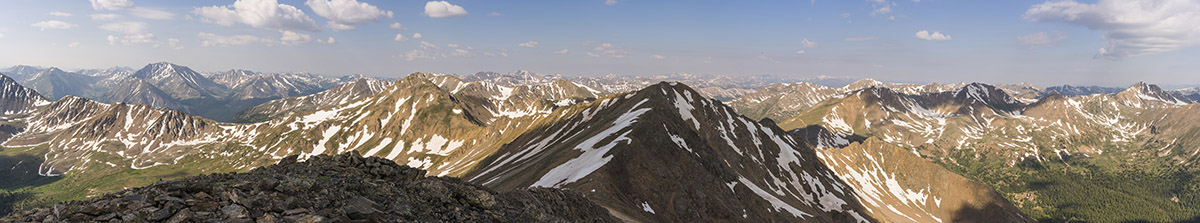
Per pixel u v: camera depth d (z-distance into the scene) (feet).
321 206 78.07
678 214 393.70
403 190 98.84
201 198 71.36
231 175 81.71
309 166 94.63
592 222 175.52
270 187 77.97
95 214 64.18
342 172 95.66
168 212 66.90
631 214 331.36
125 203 66.85
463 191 112.78
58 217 62.28
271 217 70.85
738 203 452.76
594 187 362.74
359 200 84.99
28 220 61.62
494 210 112.27
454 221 98.37
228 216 69.10
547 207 145.79
